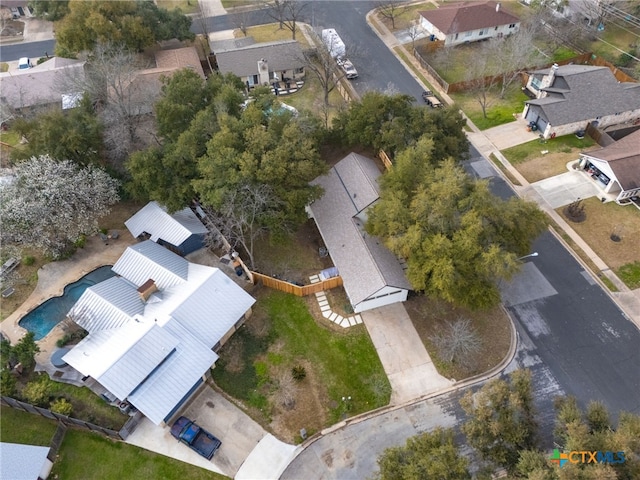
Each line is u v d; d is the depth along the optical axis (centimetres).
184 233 4378
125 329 3556
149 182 4316
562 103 5656
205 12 8356
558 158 5444
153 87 5578
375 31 8006
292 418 3406
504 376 3612
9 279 4188
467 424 2755
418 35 7806
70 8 6838
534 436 2798
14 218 3984
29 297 4156
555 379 3588
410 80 6881
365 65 7188
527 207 3691
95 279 4306
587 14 7469
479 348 3731
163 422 3300
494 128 5972
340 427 3372
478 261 3412
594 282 4209
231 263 4419
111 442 3269
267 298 4122
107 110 4950
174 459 3200
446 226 3534
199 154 4316
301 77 6912
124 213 4900
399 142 4572
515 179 5234
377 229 3834
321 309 4025
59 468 3164
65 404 3300
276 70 6700
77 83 5269
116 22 6719
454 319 3928
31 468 2961
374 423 3388
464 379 3588
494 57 6844
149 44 6881
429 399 3503
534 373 3622
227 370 3653
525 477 2519
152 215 4550
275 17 7900
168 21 7119
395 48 7569
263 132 4050
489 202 3603
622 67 6744
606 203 4872
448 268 3322
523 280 4234
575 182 5125
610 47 7175
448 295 3419
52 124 4550
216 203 3906
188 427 3253
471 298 3500
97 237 4662
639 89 5819
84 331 3800
